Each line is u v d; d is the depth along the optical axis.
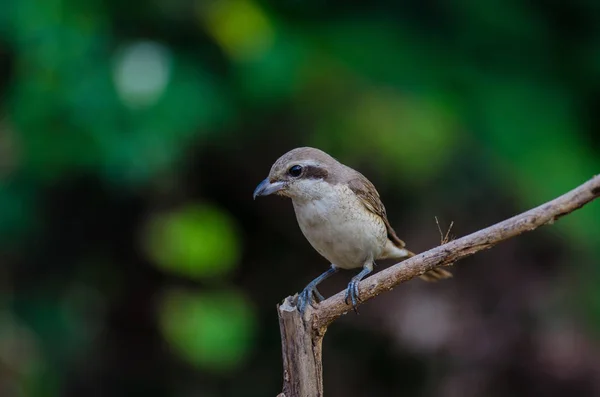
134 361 13.31
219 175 12.69
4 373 12.43
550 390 11.93
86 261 12.99
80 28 10.61
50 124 10.51
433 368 12.64
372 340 13.02
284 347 5.64
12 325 12.66
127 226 12.91
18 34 10.55
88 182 12.24
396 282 5.51
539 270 12.34
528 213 5.01
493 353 12.15
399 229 12.55
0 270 12.69
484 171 11.80
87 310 13.11
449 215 12.34
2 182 11.59
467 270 12.42
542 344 12.05
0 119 11.53
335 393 13.17
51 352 12.76
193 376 13.51
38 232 12.34
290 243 13.37
